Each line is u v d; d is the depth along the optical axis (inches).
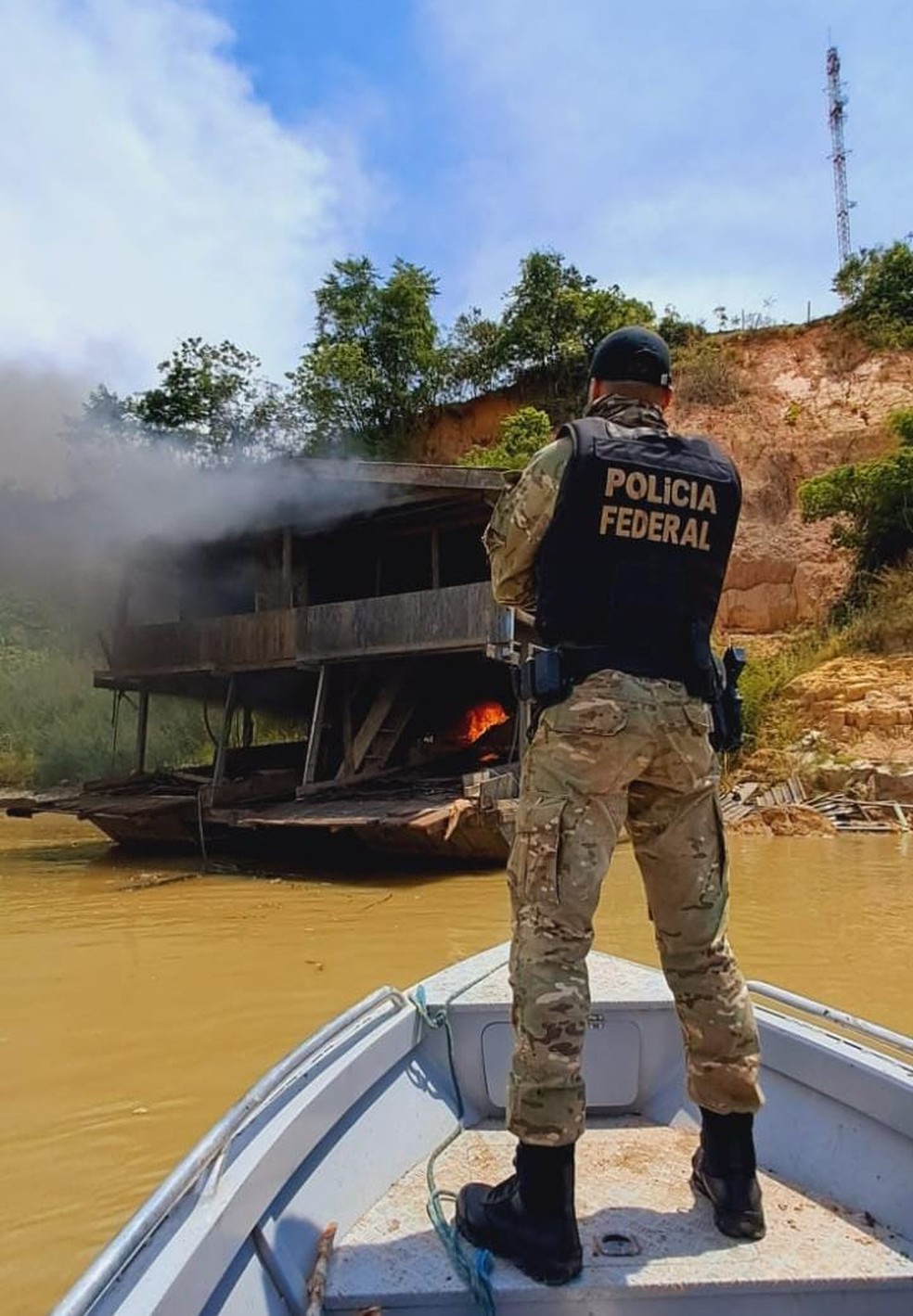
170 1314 55.3
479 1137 98.9
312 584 576.1
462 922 314.8
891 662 690.8
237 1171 69.8
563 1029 69.6
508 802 421.1
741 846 489.4
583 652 74.9
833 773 587.2
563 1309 67.2
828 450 949.2
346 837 486.6
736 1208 74.4
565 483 76.9
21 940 300.7
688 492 78.7
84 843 588.4
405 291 1176.2
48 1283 116.1
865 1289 69.3
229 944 288.7
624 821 77.0
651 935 287.6
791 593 880.9
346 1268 72.1
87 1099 169.8
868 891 362.0
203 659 544.1
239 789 511.2
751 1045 76.2
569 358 1115.9
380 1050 97.0
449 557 585.3
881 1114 85.3
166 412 1029.8
